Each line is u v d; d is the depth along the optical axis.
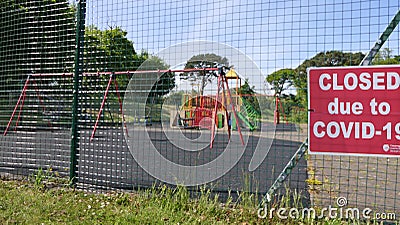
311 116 3.72
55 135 6.75
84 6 5.11
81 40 5.06
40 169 5.32
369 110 3.53
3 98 8.28
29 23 5.99
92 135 6.43
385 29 3.50
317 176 6.12
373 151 3.51
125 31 5.11
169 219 3.49
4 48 6.32
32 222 3.33
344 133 3.61
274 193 4.03
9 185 4.80
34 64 5.91
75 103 4.97
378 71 3.51
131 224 3.36
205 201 3.91
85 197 4.34
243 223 3.51
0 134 8.21
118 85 7.93
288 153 9.30
